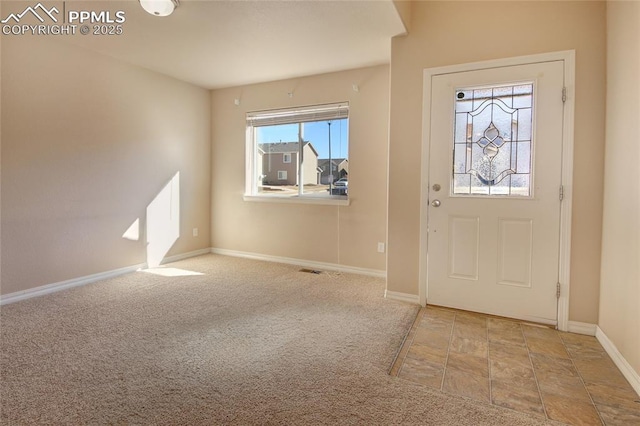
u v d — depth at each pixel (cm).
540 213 252
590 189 238
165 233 427
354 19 266
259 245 457
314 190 421
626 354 189
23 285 296
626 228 194
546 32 247
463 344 224
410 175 295
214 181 486
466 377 186
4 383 172
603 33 232
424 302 293
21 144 291
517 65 255
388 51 332
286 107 426
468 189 275
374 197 381
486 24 264
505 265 265
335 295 316
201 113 467
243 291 325
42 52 301
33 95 296
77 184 332
